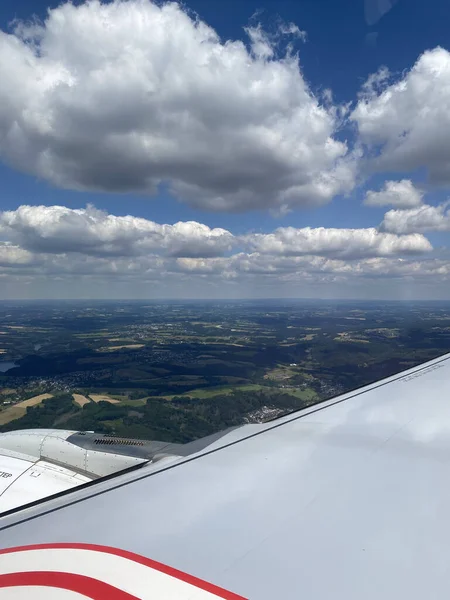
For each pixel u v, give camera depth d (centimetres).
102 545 297
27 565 281
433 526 308
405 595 233
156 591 245
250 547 285
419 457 454
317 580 247
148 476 429
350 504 346
